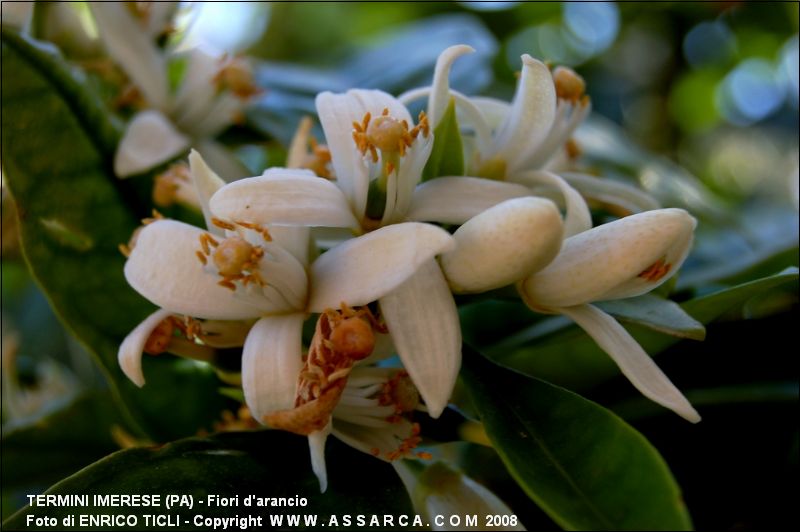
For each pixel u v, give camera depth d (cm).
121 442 23
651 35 40
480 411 17
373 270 16
